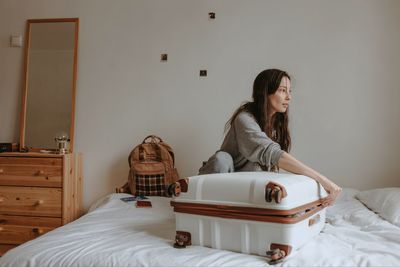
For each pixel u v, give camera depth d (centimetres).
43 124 286
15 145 283
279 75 169
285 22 265
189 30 278
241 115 167
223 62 273
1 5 295
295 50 264
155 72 282
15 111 292
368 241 136
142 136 282
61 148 270
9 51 293
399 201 174
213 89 274
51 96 287
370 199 201
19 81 293
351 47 258
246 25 270
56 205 250
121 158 284
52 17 293
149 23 283
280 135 187
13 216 253
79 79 289
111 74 286
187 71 278
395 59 254
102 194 285
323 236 143
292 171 150
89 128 287
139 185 256
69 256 120
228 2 272
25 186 252
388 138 254
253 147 155
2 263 123
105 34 287
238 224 123
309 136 262
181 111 278
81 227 158
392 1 254
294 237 119
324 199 148
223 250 126
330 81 261
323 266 109
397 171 253
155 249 125
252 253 122
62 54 288
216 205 126
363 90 257
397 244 131
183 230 134
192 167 276
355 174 257
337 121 260
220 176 133
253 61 269
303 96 263
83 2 289
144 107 282
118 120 285
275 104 170
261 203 119
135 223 168
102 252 122
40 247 128
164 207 210
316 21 262
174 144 278
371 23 257
